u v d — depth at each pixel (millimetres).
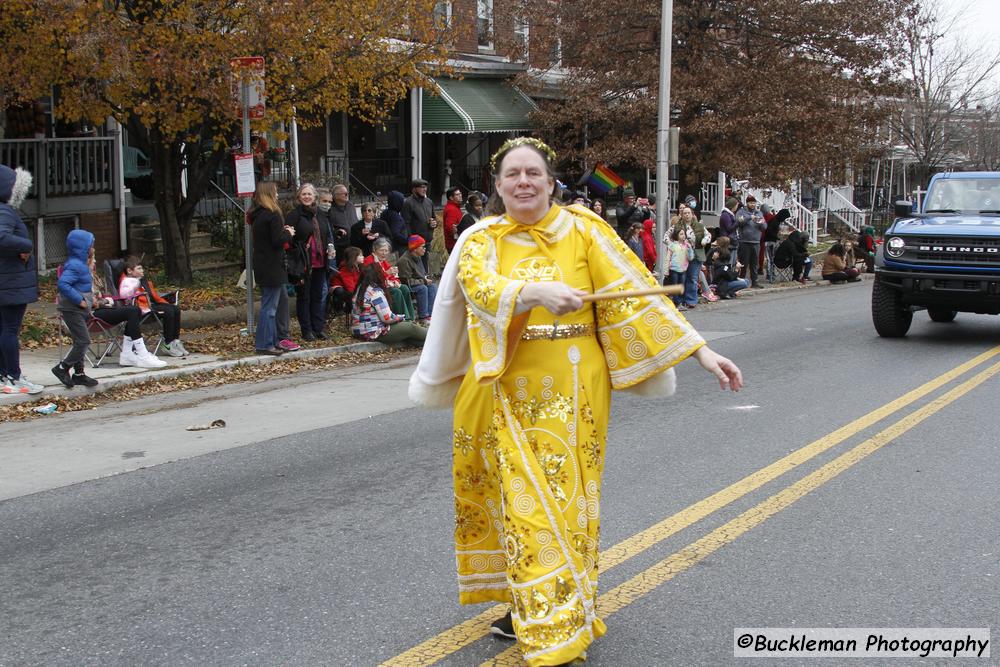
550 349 3633
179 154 15148
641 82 22875
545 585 3490
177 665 3986
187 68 11891
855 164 25312
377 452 7441
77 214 15953
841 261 23438
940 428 7945
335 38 13141
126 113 13141
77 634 4312
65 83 12641
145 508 6148
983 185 13977
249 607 4559
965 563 5008
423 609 4488
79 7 11289
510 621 4102
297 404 9367
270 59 12961
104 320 10508
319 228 12609
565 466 3596
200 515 5984
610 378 3812
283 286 11695
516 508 3545
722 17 22891
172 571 5055
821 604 4504
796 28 23203
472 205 15352
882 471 6691
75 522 5898
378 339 12672
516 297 3463
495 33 24109
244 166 11688
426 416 8727
